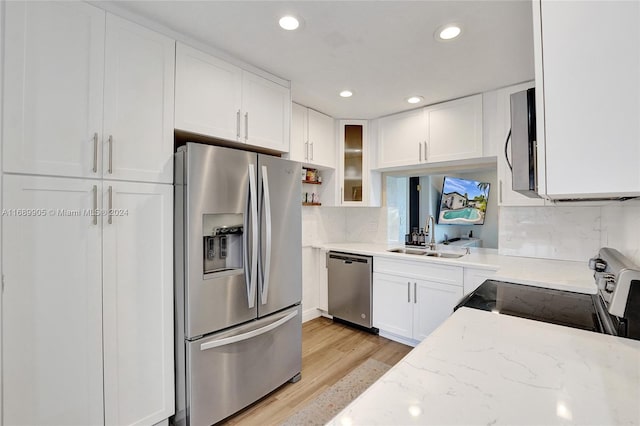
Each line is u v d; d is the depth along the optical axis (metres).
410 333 2.68
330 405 1.93
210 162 1.67
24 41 1.22
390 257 2.81
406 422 0.55
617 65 0.58
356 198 3.36
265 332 1.94
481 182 3.18
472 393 0.64
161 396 1.61
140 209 1.54
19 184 1.21
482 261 2.34
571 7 0.62
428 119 2.87
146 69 1.57
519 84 2.36
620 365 0.76
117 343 1.46
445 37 1.76
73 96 1.33
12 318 1.20
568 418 0.56
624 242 1.33
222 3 1.46
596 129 0.60
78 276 1.35
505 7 1.49
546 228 2.44
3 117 1.18
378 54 1.95
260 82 2.12
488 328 1.01
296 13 1.55
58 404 1.30
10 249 1.20
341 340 2.87
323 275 3.41
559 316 1.19
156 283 1.60
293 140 2.86
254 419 1.80
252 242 1.84
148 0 1.44
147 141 1.57
